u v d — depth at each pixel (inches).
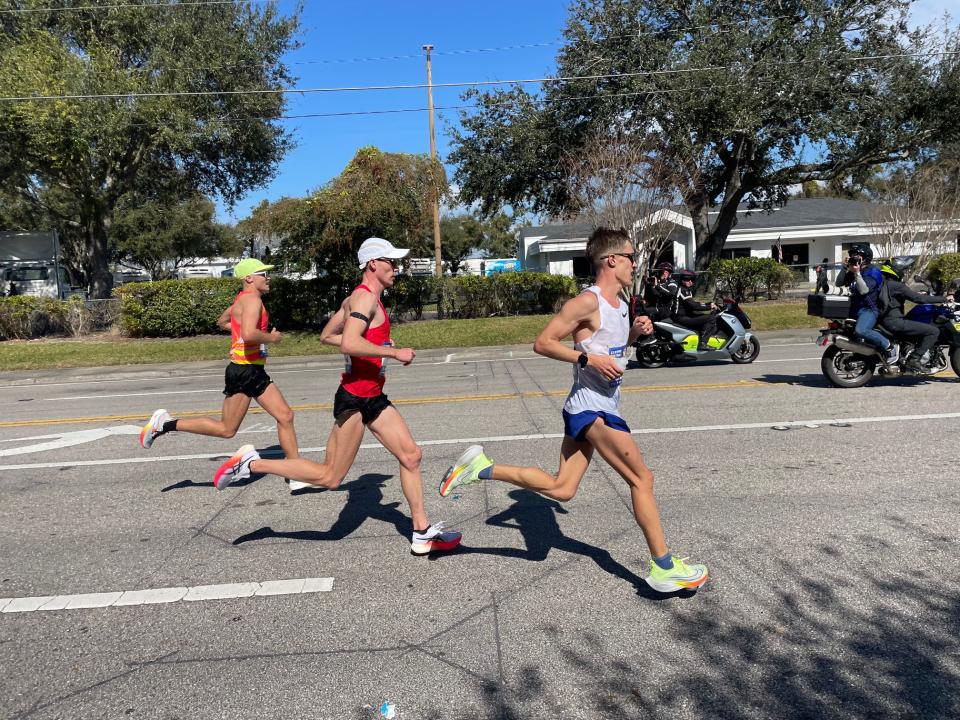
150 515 225.8
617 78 940.6
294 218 786.8
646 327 156.1
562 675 129.2
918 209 979.9
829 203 1831.9
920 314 374.6
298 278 837.8
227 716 120.7
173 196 1147.3
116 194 1039.0
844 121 914.7
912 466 239.0
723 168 1129.4
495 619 150.3
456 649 139.2
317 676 131.6
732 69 912.9
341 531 204.7
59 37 952.9
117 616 158.2
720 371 484.1
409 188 815.7
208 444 323.6
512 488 237.8
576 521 203.8
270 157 1100.5
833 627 141.8
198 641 146.1
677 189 918.4
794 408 338.6
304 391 493.0
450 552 185.9
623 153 884.6
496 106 1051.9
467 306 882.1
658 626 144.8
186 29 927.0
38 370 698.2
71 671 136.5
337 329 183.9
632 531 194.5
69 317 850.1
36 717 122.6
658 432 304.3
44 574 182.9
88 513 230.4
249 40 976.9
